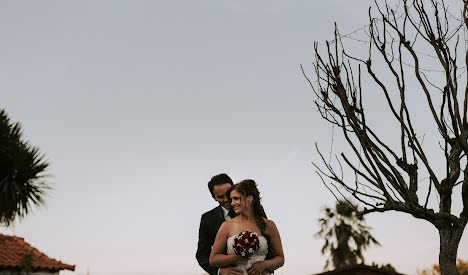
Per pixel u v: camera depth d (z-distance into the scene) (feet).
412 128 16.67
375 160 17.03
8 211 60.03
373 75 17.30
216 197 16.03
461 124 16.71
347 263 120.98
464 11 17.69
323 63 18.38
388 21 17.90
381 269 74.90
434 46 17.44
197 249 16.63
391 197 17.21
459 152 18.31
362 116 17.15
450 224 17.90
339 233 121.60
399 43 17.20
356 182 17.49
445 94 16.28
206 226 16.56
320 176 17.92
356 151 17.38
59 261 68.13
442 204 17.93
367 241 120.57
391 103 17.07
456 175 17.81
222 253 13.91
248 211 13.89
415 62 17.38
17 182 59.72
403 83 16.85
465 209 17.56
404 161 17.10
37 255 66.80
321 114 18.12
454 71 17.11
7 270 58.80
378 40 17.74
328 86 18.16
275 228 14.16
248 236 13.16
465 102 16.81
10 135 60.95
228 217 16.52
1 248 65.05
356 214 17.83
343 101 17.38
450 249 17.93
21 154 60.08
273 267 13.70
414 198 17.56
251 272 13.44
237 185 13.93
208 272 15.99
